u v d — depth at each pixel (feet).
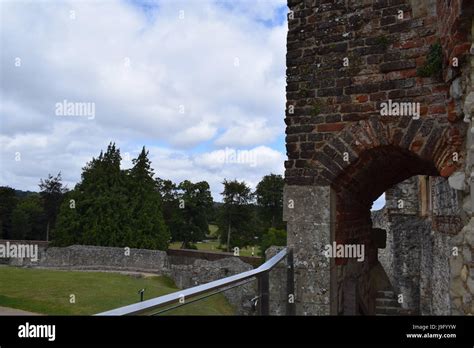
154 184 121.90
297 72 15.15
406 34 13.51
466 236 10.33
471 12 9.98
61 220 112.06
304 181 14.51
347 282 15.72
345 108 14.19
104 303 38.11
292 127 14.97
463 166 11.57
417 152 12.96
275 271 12.91
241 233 134.51
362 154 13.97
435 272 29.81
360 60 14.14
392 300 29.32
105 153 119.03
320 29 14.93
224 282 8.79
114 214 111.24
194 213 136.05
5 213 150.10
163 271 79.20
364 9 14.25
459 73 11.18
